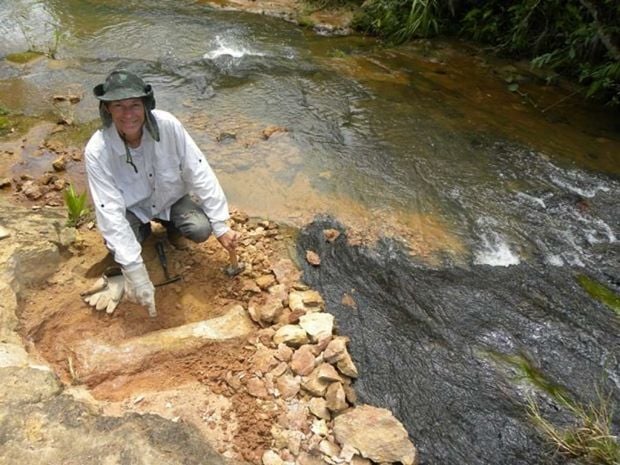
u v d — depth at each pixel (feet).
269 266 9.73
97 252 9.44
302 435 7.14
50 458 5.89
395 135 13.57
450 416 7.75
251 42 17.85
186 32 18.17
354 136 13.43
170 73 15.72
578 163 12.85
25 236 9.13
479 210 11.39
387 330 8.89
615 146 13.52
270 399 7.52
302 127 13.62
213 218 8.66
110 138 7.75
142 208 8.88
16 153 12.14
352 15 19.67
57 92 14.52
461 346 8.71
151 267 9.37
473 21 18.20
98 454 5.99
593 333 8.98
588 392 8.13
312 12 19.97
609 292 9.72
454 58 17.56
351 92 15.29
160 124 7.83
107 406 7.04
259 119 13.84
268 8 20.16
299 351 8.04
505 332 8.95
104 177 7.85
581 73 15.39
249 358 8.01
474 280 9.84
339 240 10.51
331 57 17.25
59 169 11.66
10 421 6.20
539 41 16.81
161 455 6.10
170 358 7.86
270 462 6.72
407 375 8.25
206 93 14.85
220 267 9.50
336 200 11.45
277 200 11.35
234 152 12.59
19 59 16.02
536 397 8.00
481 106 15.01
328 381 7.73
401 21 18.52
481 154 13.03
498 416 7.75
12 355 7.15
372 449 6.95
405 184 11.98
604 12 14.96
